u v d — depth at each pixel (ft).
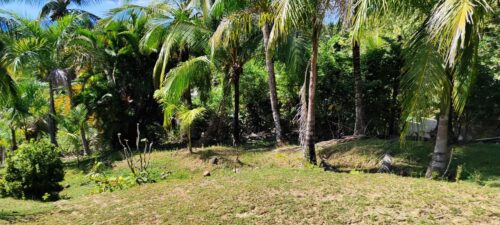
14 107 51.29
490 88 36.01
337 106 46.57
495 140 36.96
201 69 45.47
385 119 43.75
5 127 57.72
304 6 26.63
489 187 23.93
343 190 23.18
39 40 48.65
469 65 23.77
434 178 27.43
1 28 43.60
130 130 54.85
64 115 56.24
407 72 23.31
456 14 18.86
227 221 19.60
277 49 42.11
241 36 42.09
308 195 22.54
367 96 44.06
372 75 44.01
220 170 37.06
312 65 33.19
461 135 40.01
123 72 52.80
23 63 44.68
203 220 19.94
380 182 24.75
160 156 43.29
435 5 22.16
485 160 30.81
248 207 21.17
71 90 52.95
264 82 53.72
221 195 23.49
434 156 28.43
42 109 56.49
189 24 43.78
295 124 50.14
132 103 53.98
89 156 53.11
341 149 37.63
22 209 24.56
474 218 18.39
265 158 38.70
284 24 26.16
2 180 30.60
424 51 22.52
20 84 49.34
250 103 54.49
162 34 47.70
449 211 19.30
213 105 55.93
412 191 22.49
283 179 26.02
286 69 45.60
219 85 59.21
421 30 23.54
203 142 50.44
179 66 45.06
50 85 52.06
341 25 28.14
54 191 31.48
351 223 18.60
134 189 27.71
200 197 23.52
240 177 27.76
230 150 43.11
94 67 53.62
